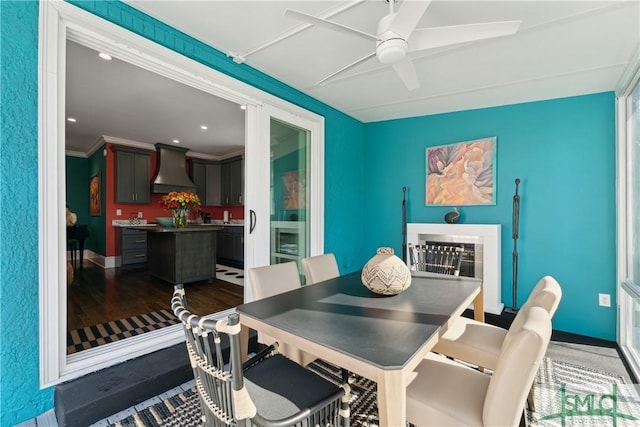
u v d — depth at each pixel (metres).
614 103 2.83
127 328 2.66
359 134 4.26
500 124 3.39
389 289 1.65
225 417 0.94
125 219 5.95
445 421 1.12
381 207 4.21
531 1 1.77
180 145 6.21
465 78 2.76
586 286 2.93
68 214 4.98
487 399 1.03
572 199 3.00
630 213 2.61
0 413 1.47
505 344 1.11
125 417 1.65
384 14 1.92
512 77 2.72
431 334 1.17
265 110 2.87
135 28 1.93
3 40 1.45
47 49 1.59
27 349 1.55
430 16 1.92
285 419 0.95
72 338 2.45
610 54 2.30
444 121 3.75
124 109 3.99
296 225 3.30
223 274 5.27
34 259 1.56
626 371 2.19
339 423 1.18
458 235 3.42
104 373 1.85
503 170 3.36
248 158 2.81
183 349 2.20
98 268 5.61
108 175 5.68
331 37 2.21
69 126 4.82
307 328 1.23
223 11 1.94
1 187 1.46
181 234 4.23
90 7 1.74
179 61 2.16
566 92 2.97
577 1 1.75
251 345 2.44
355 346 1.07
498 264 3.23
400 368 0.93
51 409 1.64
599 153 2.89
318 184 3.50
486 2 1.78
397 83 2.95
